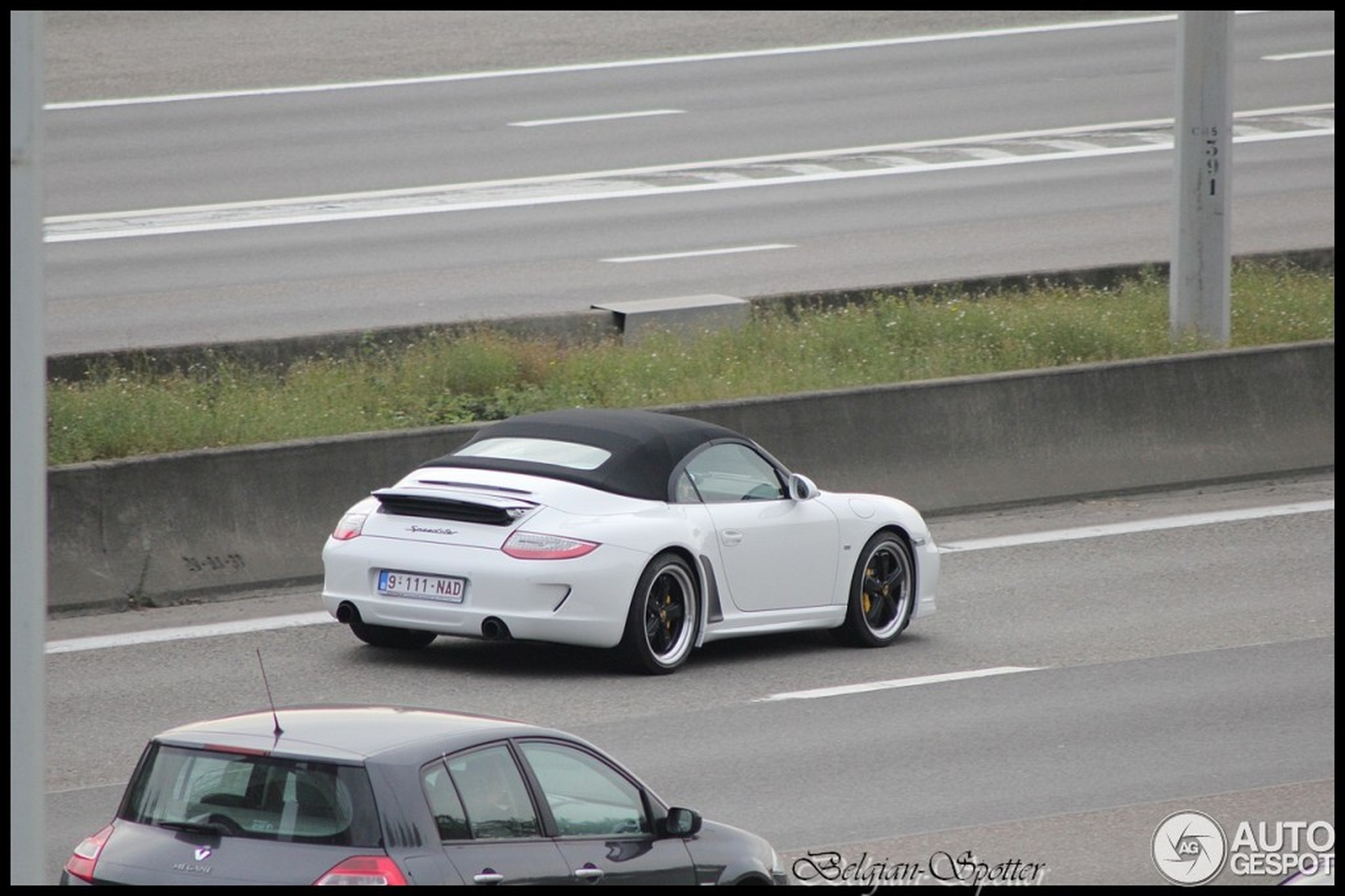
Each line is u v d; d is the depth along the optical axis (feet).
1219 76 248.52
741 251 317.63
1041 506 217.77
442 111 431.84
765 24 527.40
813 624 153.89
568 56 490.08
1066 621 166.50
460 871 68.23
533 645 154.61
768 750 124.16
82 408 200.34
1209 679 145.69
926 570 161.48
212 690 137.69
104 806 109.70
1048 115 435.94
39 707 66.03
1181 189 251.39
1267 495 224.94
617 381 232.73
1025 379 220.23
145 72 465.06
